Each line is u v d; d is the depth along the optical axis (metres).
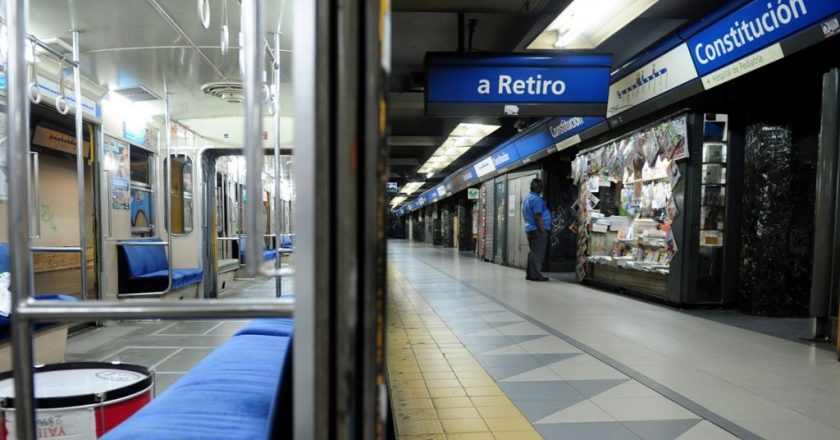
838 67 4.07
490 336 4.49
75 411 1.55
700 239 5.75
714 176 5.71
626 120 6.41
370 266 0.72
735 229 5.73
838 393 2.98
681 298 5.75
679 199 5.74
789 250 5.28
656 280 6.34
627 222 7.04
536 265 8.86
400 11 5.46
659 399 2.88
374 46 0.71
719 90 5.25
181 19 3.16
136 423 1.31
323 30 0.69
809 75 4.88
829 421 2.57
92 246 4.49
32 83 2.72
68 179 6.63
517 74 5.21
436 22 6.04
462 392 2.99
